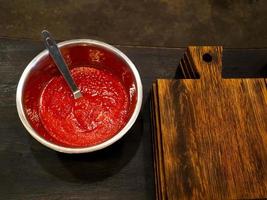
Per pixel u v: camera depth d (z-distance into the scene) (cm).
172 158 85
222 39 151
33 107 94
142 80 108
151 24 154
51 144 79
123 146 97
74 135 92
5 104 99
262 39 154
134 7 158
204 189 83
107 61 99
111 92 99
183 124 89
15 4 158
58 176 92
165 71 110
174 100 92
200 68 96
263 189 84
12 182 90
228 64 113
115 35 149
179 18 158
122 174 94
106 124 94
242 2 170
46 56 92
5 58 105
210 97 93
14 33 152
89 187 91
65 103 96
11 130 96
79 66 103
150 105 102
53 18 155
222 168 85
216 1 167
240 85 96
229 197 83
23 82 88
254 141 89
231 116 92
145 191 92
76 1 159
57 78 100
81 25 153
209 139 88
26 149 94
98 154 95
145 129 101
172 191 82
